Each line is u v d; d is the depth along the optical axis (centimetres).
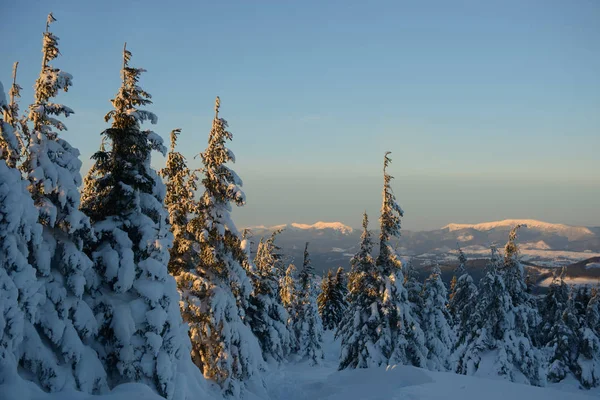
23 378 1152
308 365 4425
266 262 3528
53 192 1305
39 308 1233
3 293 1066
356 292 2916
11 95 1377
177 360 1644
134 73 1606
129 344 1377
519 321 2962
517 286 3019
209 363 1991
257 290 3356
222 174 2098
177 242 2081
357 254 2844
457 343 3428
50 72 1355
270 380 2580
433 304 3388
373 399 1764
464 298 3784
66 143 1388
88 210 1574
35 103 1359
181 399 1495
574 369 3659
